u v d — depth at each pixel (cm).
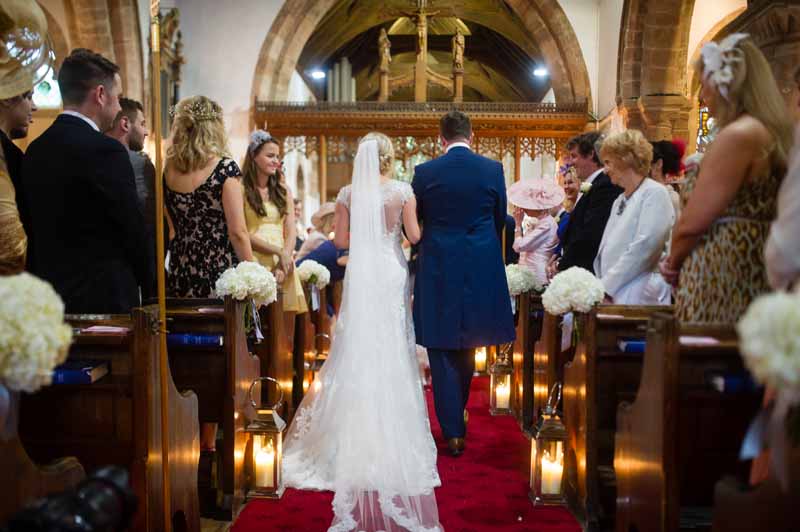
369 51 2427
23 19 314
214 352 345
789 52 535
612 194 426
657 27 1119
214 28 1377
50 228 293
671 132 1122
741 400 228
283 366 471
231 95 1374
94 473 149
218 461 353
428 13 1444
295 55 1406
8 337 150
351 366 382
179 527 292
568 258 432
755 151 236
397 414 374
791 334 135
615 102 1219
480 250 455
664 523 227
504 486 391
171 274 380
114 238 300
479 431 522
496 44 2241
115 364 256
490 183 462
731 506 187
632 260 356
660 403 229
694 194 246
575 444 353
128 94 1166
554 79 1389
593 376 328
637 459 255
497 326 454
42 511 137
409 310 423
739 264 245
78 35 1132
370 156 425
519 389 555
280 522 332
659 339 231
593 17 1366
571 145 496
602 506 327
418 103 1298
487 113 1295
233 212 369
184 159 368
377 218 416
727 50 243
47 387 255
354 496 344
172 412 274
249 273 340
